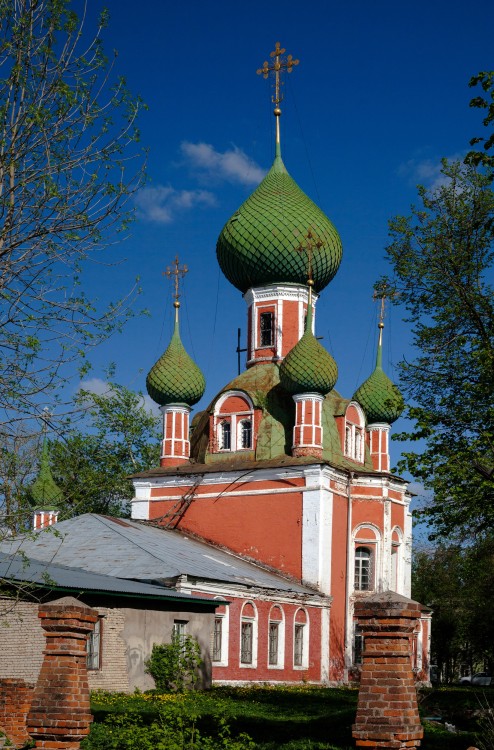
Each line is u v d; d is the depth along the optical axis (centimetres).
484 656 6838
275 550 4716
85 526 4181
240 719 2353
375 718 1389
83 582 3142
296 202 5375
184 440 5228
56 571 3275
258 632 4091
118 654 3198
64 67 1861
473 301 2877
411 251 2972
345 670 4694
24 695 1889
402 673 1405
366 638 1428
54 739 1456
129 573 3669
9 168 1831
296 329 5309
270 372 5194
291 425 4997
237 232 5347
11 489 1866
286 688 3925
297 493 4734
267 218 5303
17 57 1827
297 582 4631
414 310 2981
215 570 4031
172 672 3316
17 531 1873
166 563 3722
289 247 5272
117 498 5334
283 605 4288
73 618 1490
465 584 6241
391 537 4991
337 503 4822
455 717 2678
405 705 1391
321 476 4700
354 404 5281
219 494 4919
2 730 1852
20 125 1830
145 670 3306
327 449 5012
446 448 2605
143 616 3338
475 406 2730
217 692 3384
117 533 4072
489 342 2711
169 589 3584
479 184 2930
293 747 1897
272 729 2189
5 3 1827
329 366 4859
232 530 4838
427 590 7212
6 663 2872
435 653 7375
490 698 3334
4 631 2892
